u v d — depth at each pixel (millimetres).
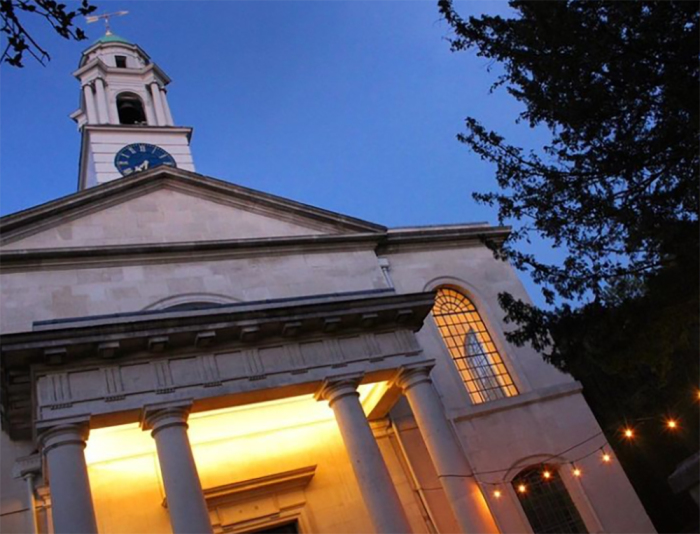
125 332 14156
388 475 14602
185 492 12859
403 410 19516
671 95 13781
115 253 19125
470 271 24281
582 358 16984
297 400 17359
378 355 16484
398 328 17297
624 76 14578
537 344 17203
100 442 15633
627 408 26031
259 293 20266
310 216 22891
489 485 19078
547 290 16594
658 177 15188
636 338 15164
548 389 21797
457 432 19812
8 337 13164
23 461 15008
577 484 20016
